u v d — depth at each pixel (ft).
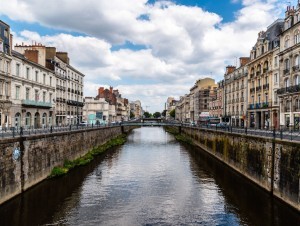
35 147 72.95
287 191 59.41
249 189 73.92
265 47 158.71
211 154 135.85
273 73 147.02
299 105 116.47
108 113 321.11
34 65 146.92
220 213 58.13
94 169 97.96
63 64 192.95
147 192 72.33
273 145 66.54
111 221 54.19
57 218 54.85
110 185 78.13
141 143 189.98
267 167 70.13
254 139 79.20
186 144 184.14
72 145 105.29
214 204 63.36
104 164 107.65
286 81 129.59
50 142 83.20
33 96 147.13
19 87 133.39
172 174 92.17
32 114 146.41
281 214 56.03
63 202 63.46
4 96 119.96
